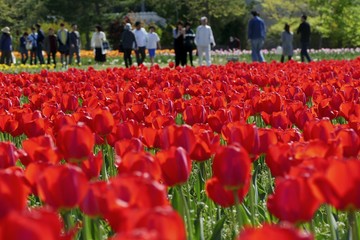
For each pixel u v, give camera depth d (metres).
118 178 3.35
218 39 95.69
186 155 4.81
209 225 6.22
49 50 49.75
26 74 20.61
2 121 8.16
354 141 5.48
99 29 54.84
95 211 3.78
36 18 99.56
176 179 4.77
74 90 15.30
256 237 2.58
